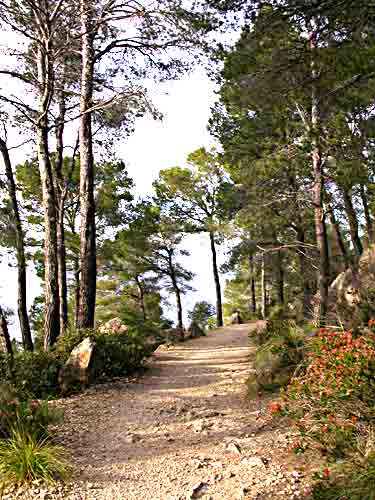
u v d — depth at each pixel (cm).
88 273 1311
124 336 1234
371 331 527
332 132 1113
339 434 456
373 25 702
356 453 446
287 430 622
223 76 892
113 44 1376
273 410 516
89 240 1321
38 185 2002
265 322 1543
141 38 1323
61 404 877
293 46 784
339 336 562
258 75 819
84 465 567
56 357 1042
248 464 529
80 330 1178
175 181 2842
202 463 555
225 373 1126
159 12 1167
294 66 786
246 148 1611
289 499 437
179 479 518
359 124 1037
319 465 489
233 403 827
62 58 1394
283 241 1950
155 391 982
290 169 1451
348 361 471
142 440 663
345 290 1048
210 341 1953
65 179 1927
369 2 670
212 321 4288
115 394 957
